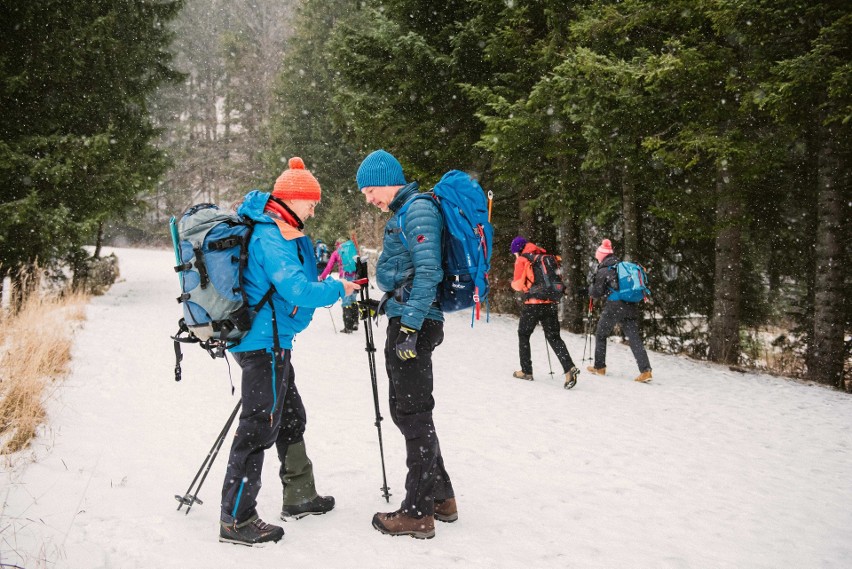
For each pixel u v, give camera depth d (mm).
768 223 10914
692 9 8484
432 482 2754
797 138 9414
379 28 12820
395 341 2740
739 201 9484
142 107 14992
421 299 2568
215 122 47031
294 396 2902
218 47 46625
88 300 12656
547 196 10930
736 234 10086
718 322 10203
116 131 13812
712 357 10203
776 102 7508
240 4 46844
